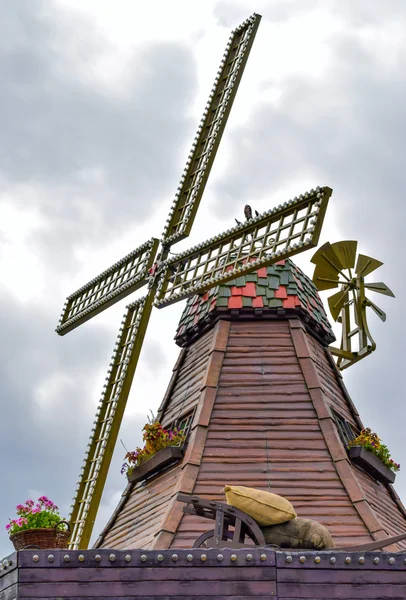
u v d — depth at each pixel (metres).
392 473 19.61
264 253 18.50
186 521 16.92
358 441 19.05
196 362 20.64
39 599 11.79
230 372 19.62
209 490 17.55
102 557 12.04
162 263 21.06
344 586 12.09
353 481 17.66
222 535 13.39
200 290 19.69
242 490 13.73
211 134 22.27
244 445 18.30
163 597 11.89
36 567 11.96
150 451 19.14
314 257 22.53
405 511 19.64
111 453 19.69
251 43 22.77
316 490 17.58
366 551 12.33
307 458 18.08
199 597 11.91
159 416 20.45
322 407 18.88
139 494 19.36
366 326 21.94
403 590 12.12
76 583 11.91
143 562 12.05
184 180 22.08
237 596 11.94
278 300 20.66
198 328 21.25
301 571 12.13
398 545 17.86
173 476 18.41
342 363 22.03
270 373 19.55
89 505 19.02
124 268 22.75
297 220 18.16
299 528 13.55
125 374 20.42
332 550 12.90
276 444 18.31
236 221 20.00
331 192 17.83
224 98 22.42
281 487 17.61
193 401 19.53
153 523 17.58
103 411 20.56
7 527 15.09
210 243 19.97
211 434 18.48
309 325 20.95
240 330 20.44
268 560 12.14
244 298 20.70
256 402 19.03
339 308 22.62
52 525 14.96
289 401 19.03
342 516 17.17
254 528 13.46
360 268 22.50
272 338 20.22
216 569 12.06
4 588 12.12
